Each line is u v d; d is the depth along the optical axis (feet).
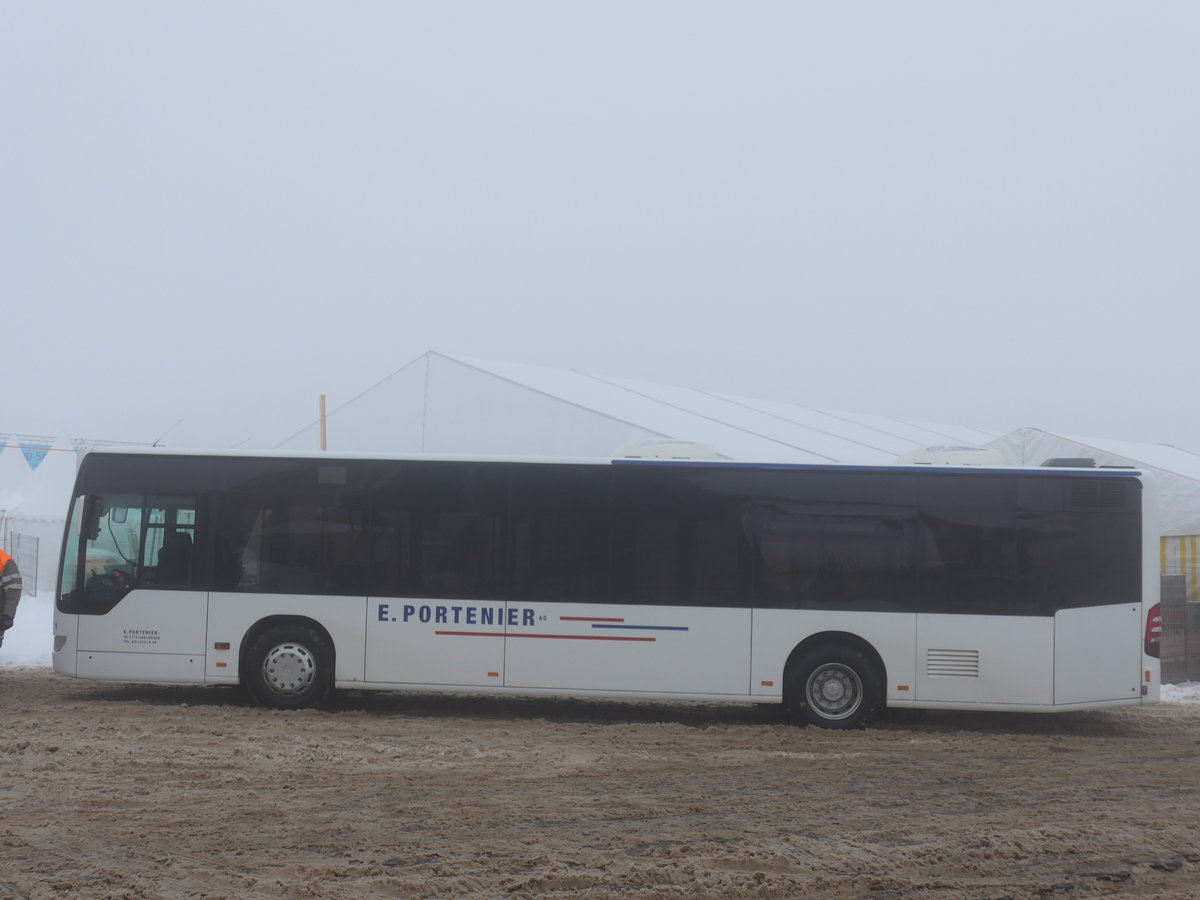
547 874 21.67
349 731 37.73
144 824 25.16
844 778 31.86
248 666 41.86
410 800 27.91
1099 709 42.68
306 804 27.27
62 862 22.17
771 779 31.48
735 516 41.09
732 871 22.33
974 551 40.47
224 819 25.71
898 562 40.60
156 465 42.83
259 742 35.06
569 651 41.01
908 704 40.32
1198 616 55.47
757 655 40.60
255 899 20.17
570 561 41.27
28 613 69.31
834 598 40.60
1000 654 40.09
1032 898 21.33
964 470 40.78
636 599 40.98
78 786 28.71
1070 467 41.73
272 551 42.14
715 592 40.83
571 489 41.60
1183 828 26.53
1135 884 22.35
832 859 23.38
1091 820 27.22
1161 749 38.04
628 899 20.54
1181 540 64.90
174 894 20.30
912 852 23.97
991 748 37.55
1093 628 40.06
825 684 40.68
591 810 27.22
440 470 42.11
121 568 42.52
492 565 41.50
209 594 42.09
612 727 40.22
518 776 31.09
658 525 41.22
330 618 41.73
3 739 34.68
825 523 40.91
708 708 46.32
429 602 41.50
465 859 22.77
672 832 25.26
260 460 42.63
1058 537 40.40
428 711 43.50
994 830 25.96
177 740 35.09
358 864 22.30
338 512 42.19
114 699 44.16
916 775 32.55
